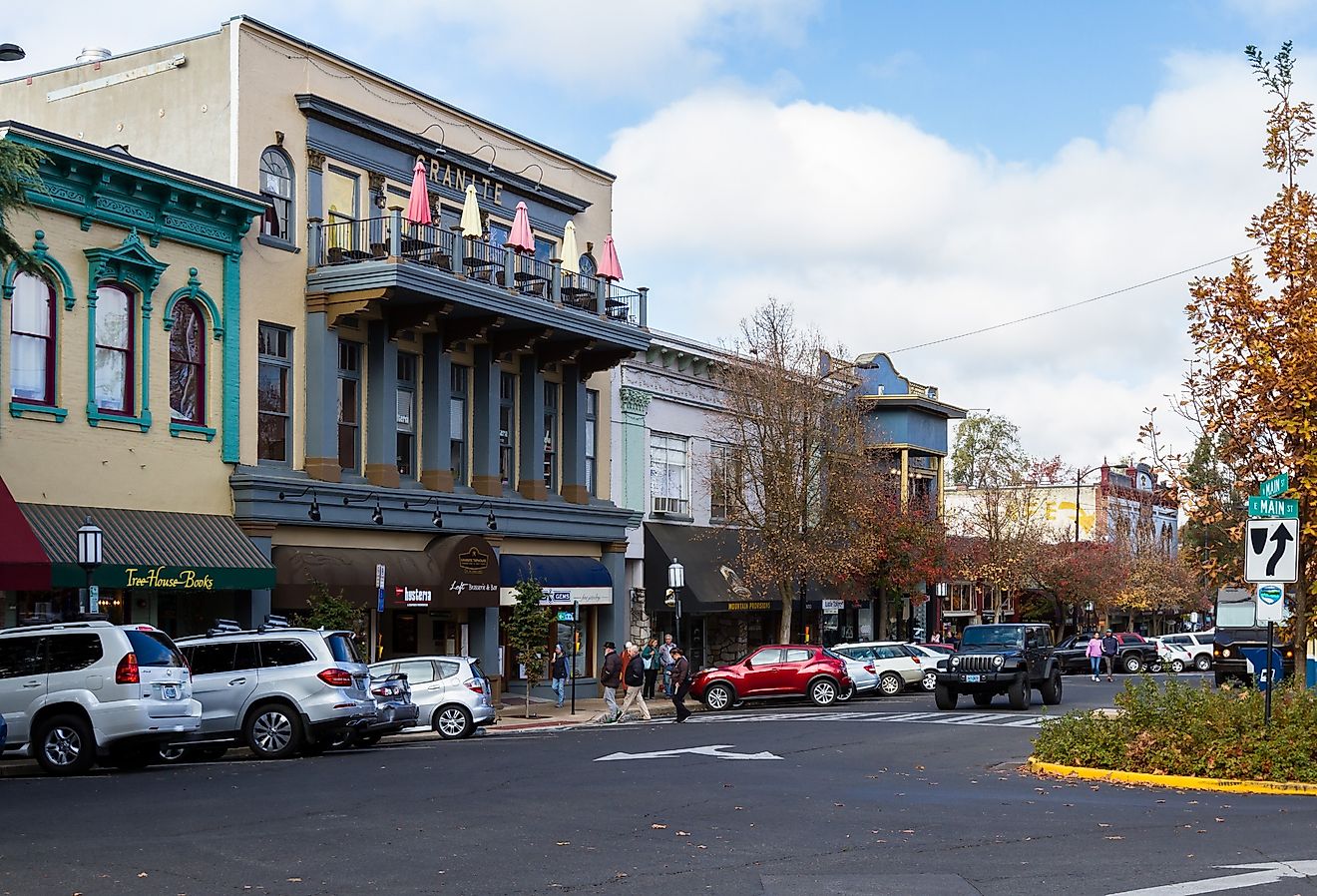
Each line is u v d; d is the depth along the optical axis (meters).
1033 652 36.56
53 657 19.81
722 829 14.02
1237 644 41.47
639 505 43.69
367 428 33.25
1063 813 15.27
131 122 31.91
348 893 10.65
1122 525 79.81
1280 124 20.27
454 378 36.50
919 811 15.45
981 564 64.12
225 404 29.59
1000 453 87.62
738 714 35.16
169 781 18.38
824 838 13.44
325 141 32.50
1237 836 13.47
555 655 38.00
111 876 11.26
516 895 10.61
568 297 38.34
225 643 22.73
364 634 32.31
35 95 33.59
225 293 29.72
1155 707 19.83
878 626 57.47
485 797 16.55
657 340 44.03
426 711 27.84
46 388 26.20
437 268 32.38
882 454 55.44
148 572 26.31
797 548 44.34
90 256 26.89
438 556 33.88
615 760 21.47
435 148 35.38
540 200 39.88
